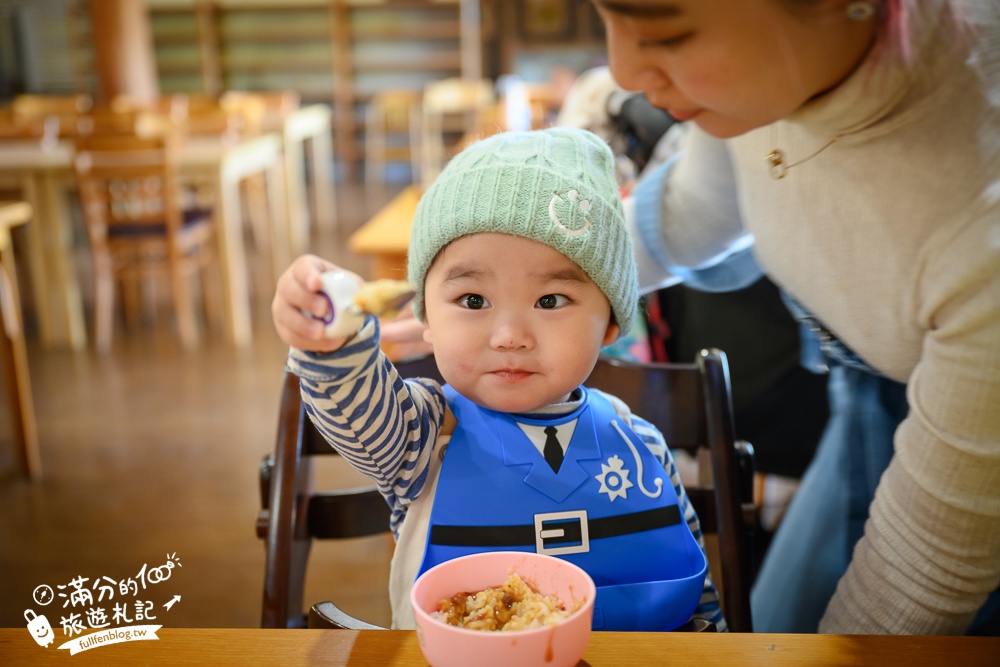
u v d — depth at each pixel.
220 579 2.14
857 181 0.81
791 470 1.98
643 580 0.81
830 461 1.26
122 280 4.36
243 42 9.33
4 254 2.61
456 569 0.65
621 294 0.82
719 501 0.94
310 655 0.63
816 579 1.25
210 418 3.20
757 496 2.31
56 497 2.61
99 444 2.99
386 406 0.74
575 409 0.86
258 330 4.23
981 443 0.74
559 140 0.84
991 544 0.77
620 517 0.81
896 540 0.82
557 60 9.09
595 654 0.63
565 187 0.78
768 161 0.90
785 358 1.89
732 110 0.68
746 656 0.63
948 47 0.74
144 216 3.94
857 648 0.64
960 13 0.75
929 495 0.78
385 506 1.00
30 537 2.38
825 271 0.89
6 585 2.12
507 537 0.79
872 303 0.85
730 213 1.14
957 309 0.74
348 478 2.67
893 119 0.75
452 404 0.86
